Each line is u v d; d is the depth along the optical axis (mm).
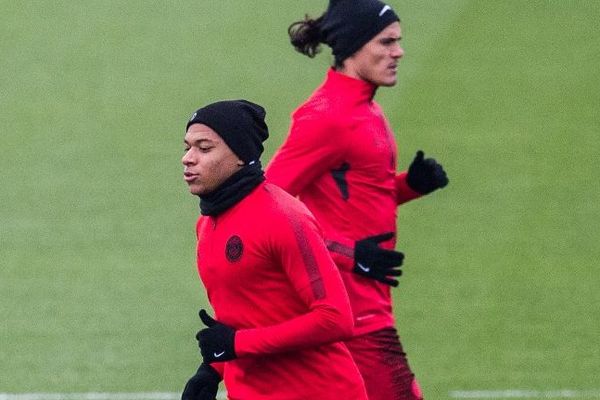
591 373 37344
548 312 41625
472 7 78312
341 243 25859
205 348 21703
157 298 43625
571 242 47344
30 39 75125
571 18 75688
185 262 46844
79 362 38719
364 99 26328
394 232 27047
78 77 69250
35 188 54750
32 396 36344
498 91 64875
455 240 47844
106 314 42344
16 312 42594
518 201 51500
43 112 64375
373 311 26266
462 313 41781
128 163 57469
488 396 35969
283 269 21484
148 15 79000
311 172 25781
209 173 21500
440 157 56688
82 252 47906
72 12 79688
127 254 47656
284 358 21891
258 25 76500
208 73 69250
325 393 22062
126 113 63969
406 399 26703
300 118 25797
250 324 21828
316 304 21266
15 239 49156
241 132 21531
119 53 72750
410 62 69562
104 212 51875
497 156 56531
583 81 66000
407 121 61250
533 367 37844
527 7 77750
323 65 69625
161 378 37406
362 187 26141
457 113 62062
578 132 59094
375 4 26359
